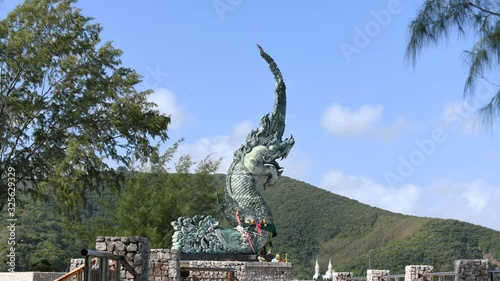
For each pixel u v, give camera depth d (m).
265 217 46.19
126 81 47.62
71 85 46.12
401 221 112.75
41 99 45.56
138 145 48.56
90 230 63.09
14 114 45.28
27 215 69.69
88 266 18.64
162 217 61.03
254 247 45.12
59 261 60.88
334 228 115.94
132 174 65.25
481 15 16.44
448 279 37.03
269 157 46.88
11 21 45.25
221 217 76.44
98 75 46.81
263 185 47.53
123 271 21.94
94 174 46.88
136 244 22.02
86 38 46.84
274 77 48.03
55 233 67.12
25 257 58.75
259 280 42.75
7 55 43.94
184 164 65.56
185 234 44.66
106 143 47.41
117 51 47.91
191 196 64.25
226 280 37.16
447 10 16.53
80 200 45.78
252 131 47.53
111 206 64.38
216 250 44.50
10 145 45.53
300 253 107.81
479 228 106.19
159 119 48.16
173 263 28.28
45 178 46.84
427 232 104.38
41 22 45.41
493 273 27.19
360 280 44.94
